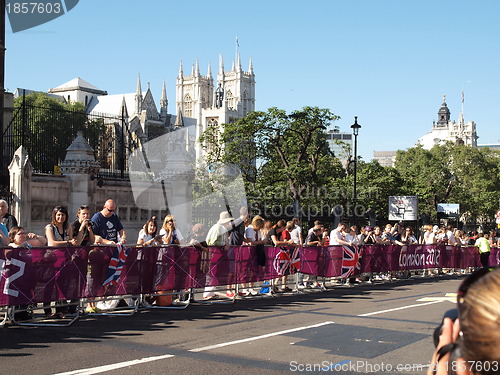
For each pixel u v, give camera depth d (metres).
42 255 9.50
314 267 15.94
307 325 9.71
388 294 15.11
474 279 1.72
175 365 6.73
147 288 11.20
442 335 2.17
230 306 12.32
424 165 85.50
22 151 22.48
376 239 20.38
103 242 10.80
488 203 75.75
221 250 12.70
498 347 1.59
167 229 11.46
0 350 7.50
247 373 6.40
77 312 10.06
